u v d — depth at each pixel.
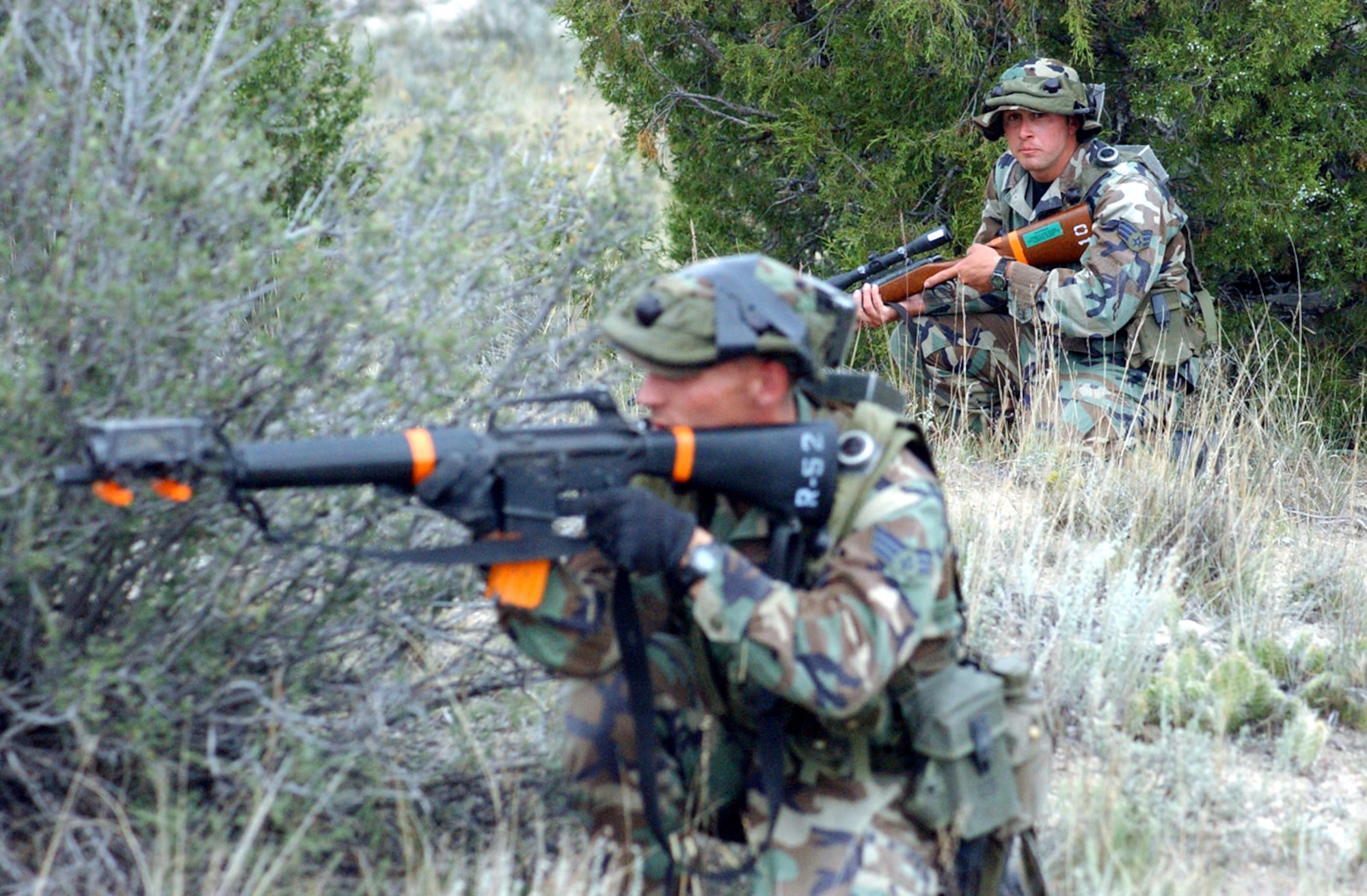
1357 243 14.93
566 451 5.66
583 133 16.77
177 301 5.98
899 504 5.98
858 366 16.44
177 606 6.55
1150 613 9.44
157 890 5.64
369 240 6.36
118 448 5.04
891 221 15.51
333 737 6.64
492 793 6.71
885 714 6.23
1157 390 13.23
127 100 6.53
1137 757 8.15
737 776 6.68
